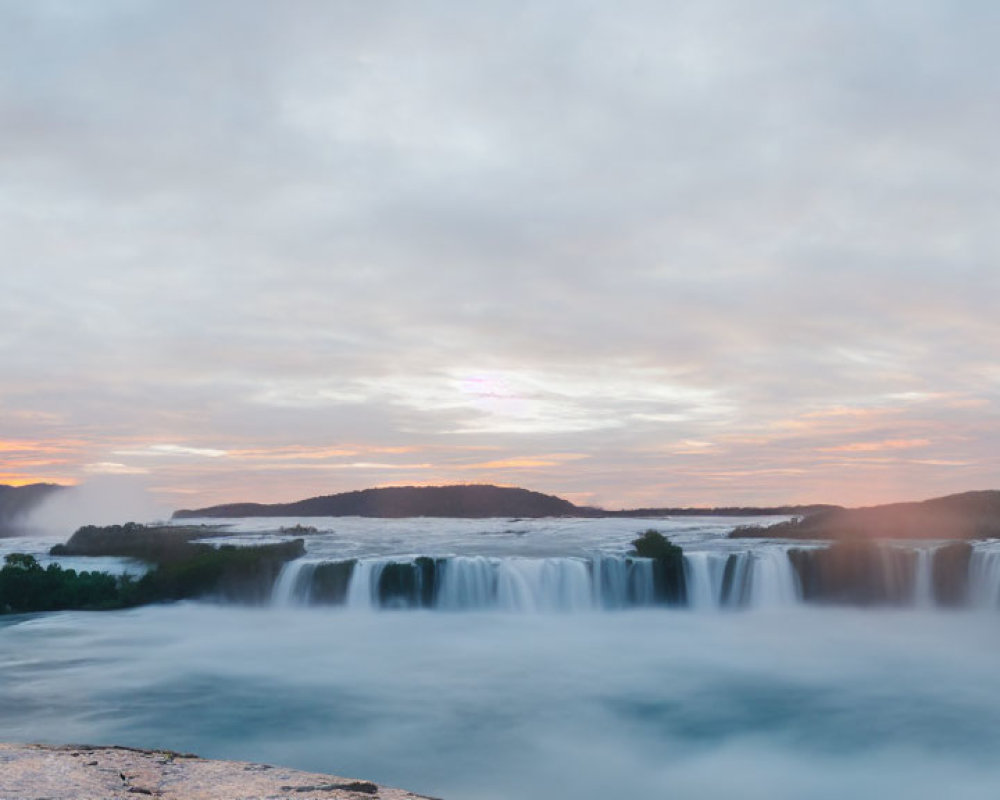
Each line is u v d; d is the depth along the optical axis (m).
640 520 115.31
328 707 25.39
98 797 9.30
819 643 34.62
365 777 19.75
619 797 18.64
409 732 23.11
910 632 36.56
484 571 41.91
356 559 43.97
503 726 23.67
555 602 41.34
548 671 29.84
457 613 40.91
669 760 21.11
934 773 20.19
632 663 31.12
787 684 28.16
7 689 27.09
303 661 31.34
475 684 28.03
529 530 86.88
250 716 24.41
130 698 26.14
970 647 33.69
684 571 42.19
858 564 42.59
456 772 20.16
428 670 29.97
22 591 41.44
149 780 10.29
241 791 9.92
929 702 26.08
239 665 30.66
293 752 21.42
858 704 25.89
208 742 22.09
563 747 22.03
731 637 35.72
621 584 41.94
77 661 31.30
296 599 42.12
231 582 42.66
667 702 26.03
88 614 40.62
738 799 18.58
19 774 10.12
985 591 40.69
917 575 41.91
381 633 36.50
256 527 86.06
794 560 43.25
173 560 47.25
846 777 19.94
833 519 61.62
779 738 22.81
